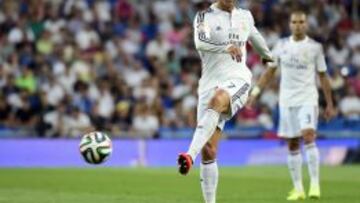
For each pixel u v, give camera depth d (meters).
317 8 67.56
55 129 51.25
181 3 65.50
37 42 58.44
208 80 21.05
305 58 28.27
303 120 28.09
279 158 53.00
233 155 51.84
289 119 28.50
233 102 20.42
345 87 57.59
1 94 51.75
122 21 63.56
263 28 64.50
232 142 52.06
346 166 50.06
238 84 20.69
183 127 53.69
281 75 28.88
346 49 64.69
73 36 59.91
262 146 52.72
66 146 49.56
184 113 54.34
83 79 55.69
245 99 20.92
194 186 32.97
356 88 59.53
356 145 53.69
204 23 20.86
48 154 49.06
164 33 63.00
